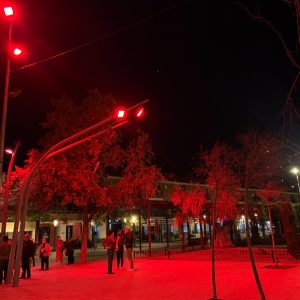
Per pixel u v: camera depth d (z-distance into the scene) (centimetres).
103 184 2656
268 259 2159
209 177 2330
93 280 1608
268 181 2197
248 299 1054
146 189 2509
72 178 2339
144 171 2528
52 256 3578
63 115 2448
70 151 2394
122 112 1537
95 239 4484
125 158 2552
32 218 3703
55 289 1374
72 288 1391
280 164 1516
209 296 1119
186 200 3031
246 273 1625
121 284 1452
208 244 3772
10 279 1564
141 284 1427
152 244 4684
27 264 1772
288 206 2297
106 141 2433
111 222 4697
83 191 2391
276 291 1162
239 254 2506
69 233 4609
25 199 1573
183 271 1809
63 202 2416
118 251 2062
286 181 3441
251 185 1394
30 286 1470
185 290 1246
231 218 2973
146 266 2133
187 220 3269
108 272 1836
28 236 1802
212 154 2367
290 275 1505
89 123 2431
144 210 4375
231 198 2827
